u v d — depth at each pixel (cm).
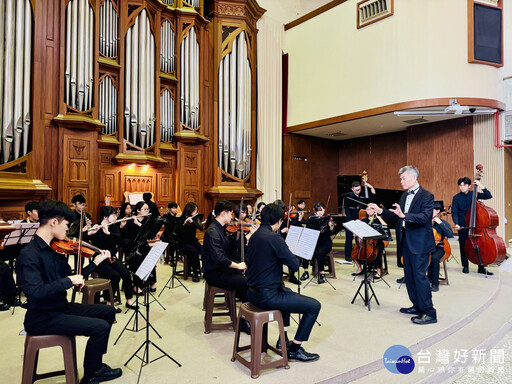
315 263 548
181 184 859
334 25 950
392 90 827
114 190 763
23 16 620
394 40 824
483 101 766
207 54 927
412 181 389
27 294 218
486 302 434
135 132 777
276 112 1059
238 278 341
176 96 866
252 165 982
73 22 682
